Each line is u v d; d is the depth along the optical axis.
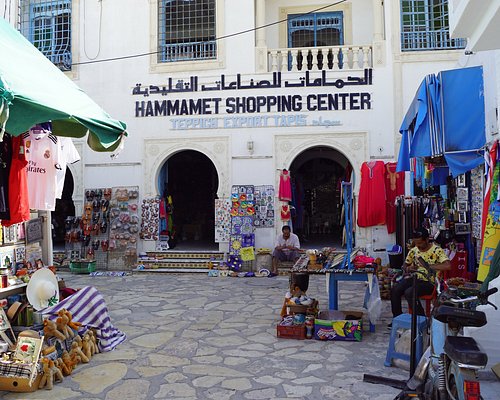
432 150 6.43
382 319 7.21
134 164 12.95
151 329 6.77
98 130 4.66
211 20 13.46
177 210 15.88
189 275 11.94
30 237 6.17
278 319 7.27
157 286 10.40
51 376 4.66
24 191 5.03
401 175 11.75
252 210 12.22
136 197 12.74
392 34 12.23
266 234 12.34
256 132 12.55
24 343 4.71
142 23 13.09
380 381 4.63
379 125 12.20
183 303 8.55
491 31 4.45
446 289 4.52
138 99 13.04
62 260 13.00
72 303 5.79
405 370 4.99
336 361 5.30
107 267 12.61
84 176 13.09
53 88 4.32
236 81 12.66
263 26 12.66
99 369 5.14
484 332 4.88
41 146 5.66
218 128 12.70
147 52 13.02
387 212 11.80
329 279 6.62
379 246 11.88
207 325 6.96
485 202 5.97
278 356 5.50
